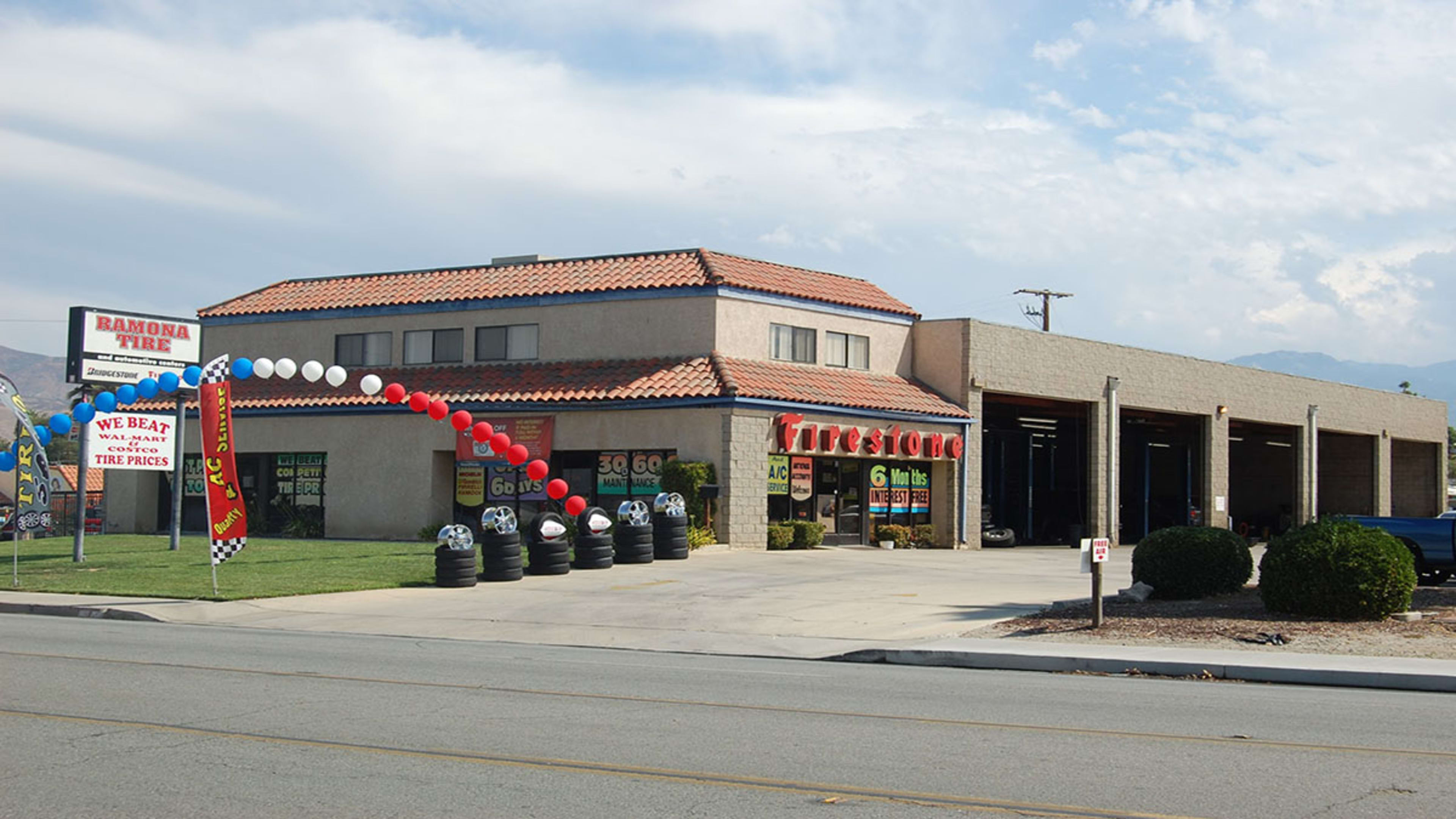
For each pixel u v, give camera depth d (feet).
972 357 119.03
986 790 25.22
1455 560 75.92
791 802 24.27
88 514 159.43
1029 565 97.50
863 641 52.85
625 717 33.78
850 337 115.65
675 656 49.98
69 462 321.73
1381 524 78.28
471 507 108.27
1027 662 46.26
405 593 70.59
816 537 102.58
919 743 30.14
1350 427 180.14
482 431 87.35
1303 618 55.36
